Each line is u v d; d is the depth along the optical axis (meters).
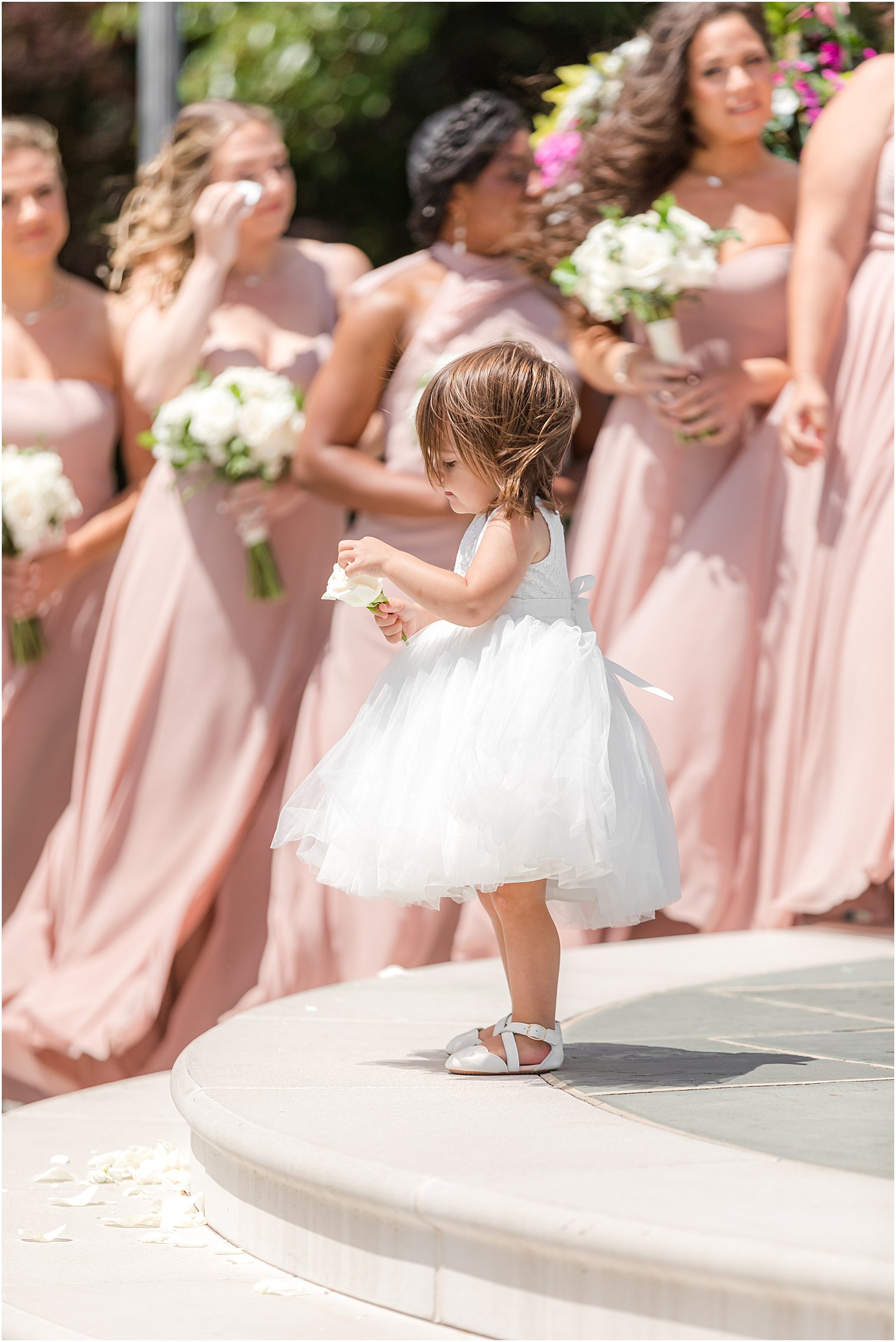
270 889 11.86
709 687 10.48
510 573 5.21
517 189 11.07
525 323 11.02
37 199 12.14
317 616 12.07
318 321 12.23
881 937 10.00
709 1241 3.42
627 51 11.20
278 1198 4.54
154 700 11.77
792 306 10.38
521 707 5.07
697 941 9.61
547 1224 3.63
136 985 11.31
